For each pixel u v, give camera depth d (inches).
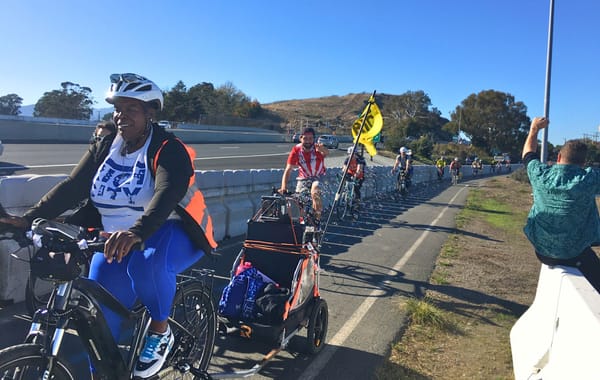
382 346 174.2
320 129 3565.5
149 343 103.6
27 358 80.8
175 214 106.0
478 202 789.9
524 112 3553.2
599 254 399.2
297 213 199.2
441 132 4018.2
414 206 659.4
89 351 94.2
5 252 170.9
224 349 161.9
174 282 105.5
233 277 161.3
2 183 168.6
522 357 152.2
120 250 82.0
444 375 155.3
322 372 151.3
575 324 110.8
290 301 146.3
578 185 151.1
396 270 285.1
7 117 1259.8
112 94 96.7
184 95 3068.4
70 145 936.9
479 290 255.4
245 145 1571.1
